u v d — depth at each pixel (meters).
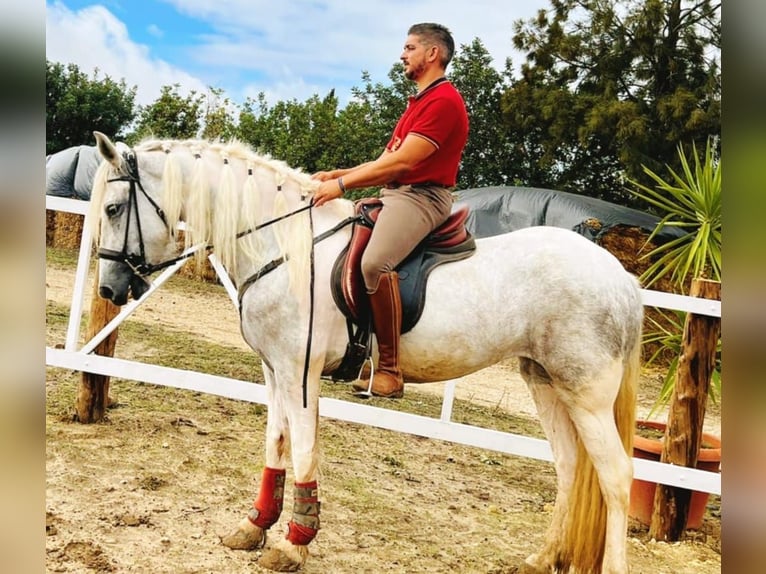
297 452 2.99
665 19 13.56
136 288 3.14
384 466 4.82
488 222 10.08
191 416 5.26
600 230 9.58
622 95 14.05
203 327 8.84
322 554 3.30
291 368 2.99
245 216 3.02
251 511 3.28
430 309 2.98
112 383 5.90
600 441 2.94
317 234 3.06
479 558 3.47
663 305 3.84
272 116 14.89
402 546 3.51
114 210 2.99
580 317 2.93
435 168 3.01
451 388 4.16
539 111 14.34
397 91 15.15
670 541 3.97
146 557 3.03
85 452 4.21
